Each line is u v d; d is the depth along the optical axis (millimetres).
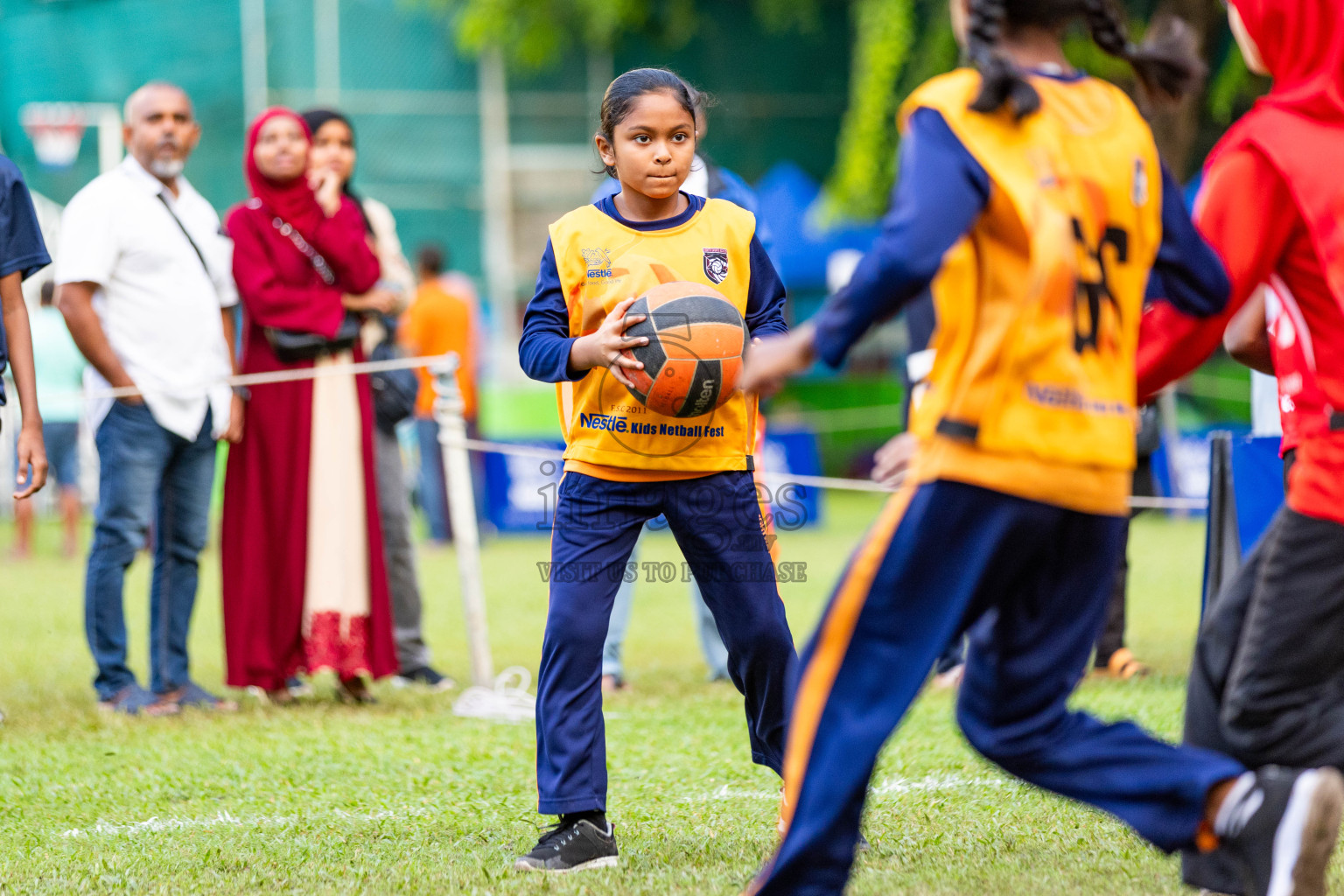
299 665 15766
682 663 18578
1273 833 6766
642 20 51406
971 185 6637
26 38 48219
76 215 15047
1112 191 6941
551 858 9016
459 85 51938
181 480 15648
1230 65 40156
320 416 15750
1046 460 6754
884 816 10211
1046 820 9984
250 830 10211
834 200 45906
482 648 15859
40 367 30219
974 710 7484
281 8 49969
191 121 15727
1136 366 7633
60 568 29062
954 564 6871
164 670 15602
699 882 8500
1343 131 7441
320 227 15844
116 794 11398
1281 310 7895
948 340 6930
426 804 10961
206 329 15516
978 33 6977
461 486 15977
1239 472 10133
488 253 52281
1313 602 7414
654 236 9383
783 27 52250
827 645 6996
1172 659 17703
